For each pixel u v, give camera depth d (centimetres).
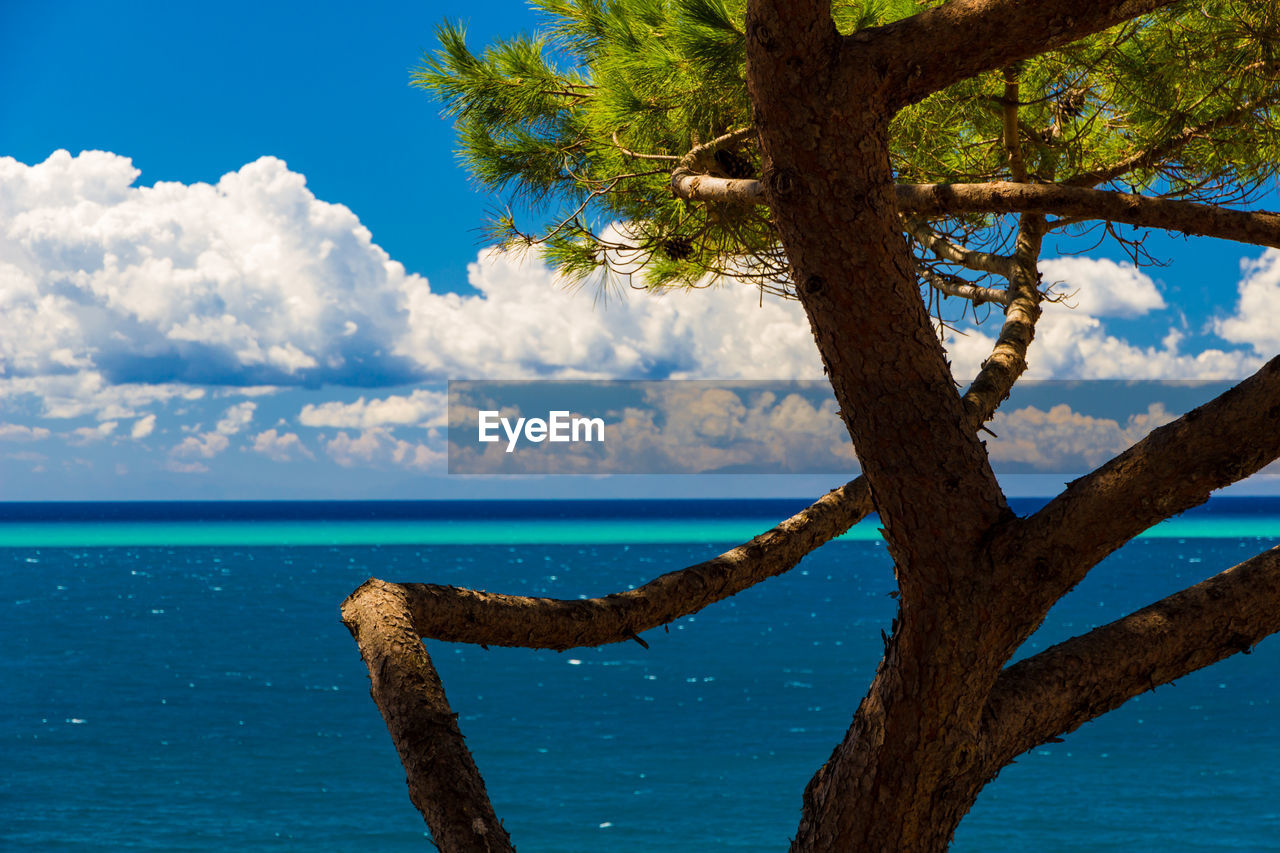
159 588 7044
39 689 3209
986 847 1652
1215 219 177
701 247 416
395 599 159
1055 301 364
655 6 355
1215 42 325
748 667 3650
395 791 2053
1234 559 9812
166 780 2127
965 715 154
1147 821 1783
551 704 2955
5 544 13488
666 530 18888
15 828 1780
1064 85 351
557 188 446
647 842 1712
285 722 2714
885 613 5494
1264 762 2197
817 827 168
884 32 137
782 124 139
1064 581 145
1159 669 162
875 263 143
